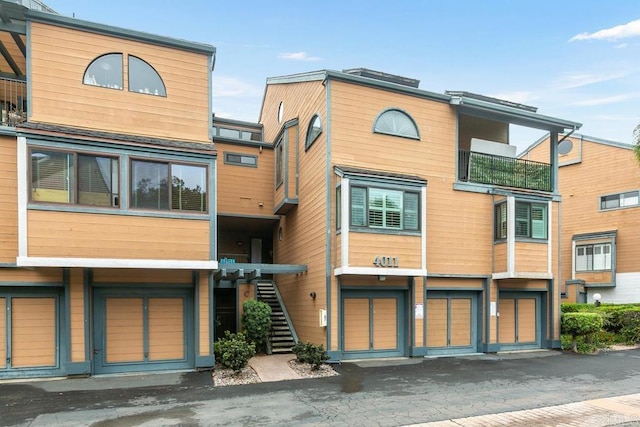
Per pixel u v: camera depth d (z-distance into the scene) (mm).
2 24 8922
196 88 10133
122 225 8742
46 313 8914
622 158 18938
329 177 10750
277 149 15148
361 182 10477
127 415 6434
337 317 10461
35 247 8078
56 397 7387
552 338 12914
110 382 8445
